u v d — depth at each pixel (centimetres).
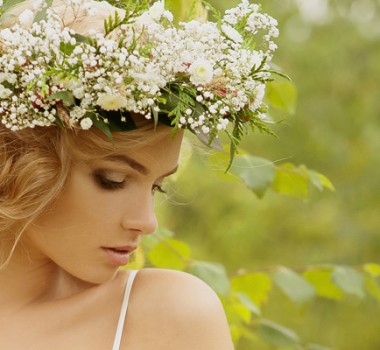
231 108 207
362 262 883
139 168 207
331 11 911
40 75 194
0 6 209
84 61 193
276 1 866
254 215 871
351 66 915
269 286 325
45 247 214
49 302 225
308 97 909
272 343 330
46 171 206
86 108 197
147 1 209
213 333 221
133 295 225
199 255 845
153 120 204
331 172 909
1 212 208
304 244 886
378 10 912
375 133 908
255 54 207
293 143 898
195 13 241
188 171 796
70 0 202
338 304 844
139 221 209
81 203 208
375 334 841
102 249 212
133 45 195
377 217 893
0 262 221
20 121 200
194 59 201
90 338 221
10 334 222
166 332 220
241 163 291
